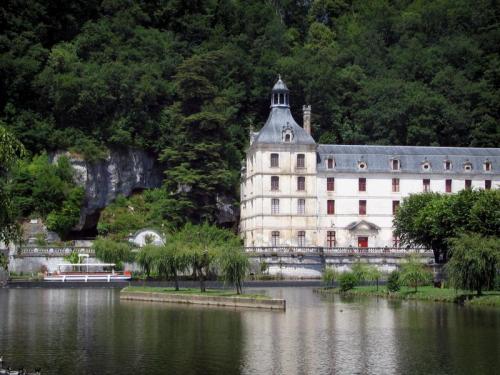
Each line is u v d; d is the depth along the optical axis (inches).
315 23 7760.8
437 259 4215.1
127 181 5723.4
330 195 5157.5
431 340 2297.0
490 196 3779.5
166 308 3112.7
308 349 2165.4
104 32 6220.5
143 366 1935.3
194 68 5753.0
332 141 6245.1
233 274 3346.5
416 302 3363.7
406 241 4601.4
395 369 1910.7
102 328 2522.1
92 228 5654.5
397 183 5241.1
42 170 5211.6
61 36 6289.4
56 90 5590.6
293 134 5137.8
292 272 4795.8
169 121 5900.6
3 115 5664.4
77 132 5620.1
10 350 2135.8
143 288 3809.1
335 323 2650.1
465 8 7815.0
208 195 5403.5
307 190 5128.0
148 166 5861.2
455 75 6737.2
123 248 4475.9
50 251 4596.5
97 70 5831.7
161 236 4874.5
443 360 2010.3
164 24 6855.3
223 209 5698.8
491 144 6240.2
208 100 5807.1
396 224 4594.0
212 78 5964.6
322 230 5147.6
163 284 4156.0
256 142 5098.4
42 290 4109.3
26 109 5718.5
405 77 6978.4
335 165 5196.9
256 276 4704.7
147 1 6766.7
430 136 6127.0
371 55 7214.6
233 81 6437.0
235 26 7062.0
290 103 6540.4
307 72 6491.1
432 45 7431.1
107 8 6510.8
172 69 6259.8
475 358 2032.5
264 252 4781.0
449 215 3905.0
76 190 5285.4
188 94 5743.1
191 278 4220.0
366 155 5265.8
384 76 6875.0
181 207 5246.1
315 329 2516.0
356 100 6525.6
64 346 2197.3
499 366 1936.5
